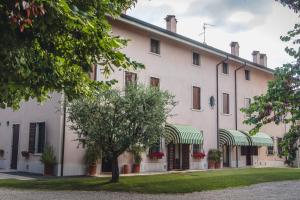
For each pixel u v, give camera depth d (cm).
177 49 2975
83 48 661
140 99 1833
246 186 2014
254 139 3472
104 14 693
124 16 2464
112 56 664
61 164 2227
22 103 2588
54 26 570
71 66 682
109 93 1825
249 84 3753
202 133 3114
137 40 2647
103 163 2417
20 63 548
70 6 560
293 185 2095
